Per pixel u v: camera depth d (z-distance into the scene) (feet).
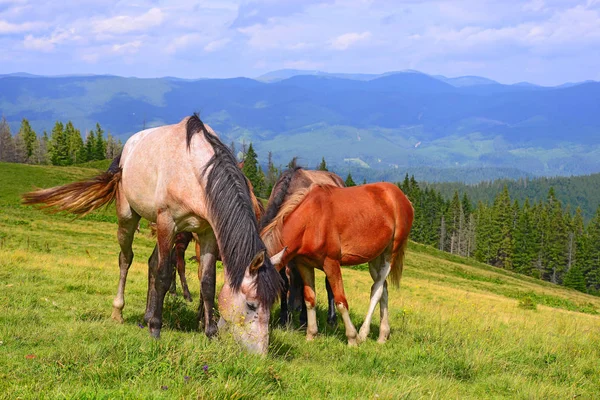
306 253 25.40
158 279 22.29
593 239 403.75
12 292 29.96
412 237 414.21
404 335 29.45
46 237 100.07
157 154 23.03
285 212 24.97
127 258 26.35
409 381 19.16
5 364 15.92
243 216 20.12
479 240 416.67
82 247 91.97
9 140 406.00
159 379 14.80
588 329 44.57
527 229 401.29
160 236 22.75
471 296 106.42
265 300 19.56
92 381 14.39
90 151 391.24
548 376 23.75
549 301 145.79
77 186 25.22
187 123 22.71
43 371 15.28
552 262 406.21
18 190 173.99
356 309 41.55
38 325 22.22
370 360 22.30
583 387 22.34
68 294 32.01
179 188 21.97
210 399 13.85
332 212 25.72
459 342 28.48
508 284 192.95
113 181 25.59
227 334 20.07
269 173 345.92
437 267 198.39
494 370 23.50
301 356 22.50
